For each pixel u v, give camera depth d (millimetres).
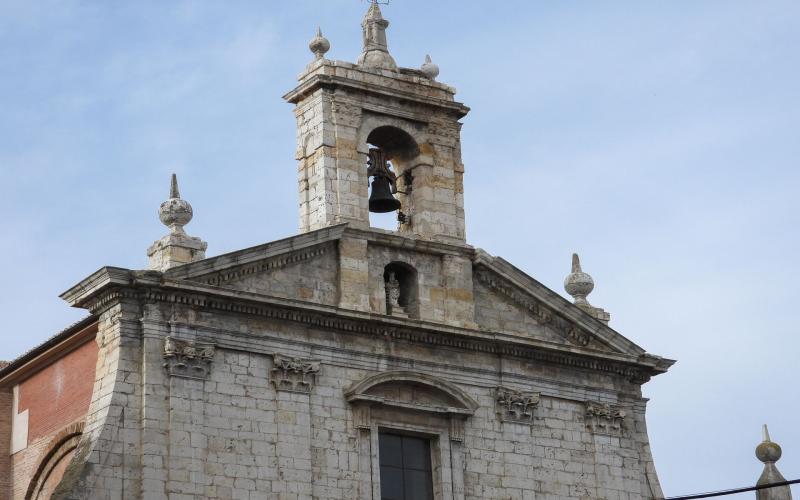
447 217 73438
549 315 74625
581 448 73312
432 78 75312
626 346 75500
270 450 66000
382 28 75625
